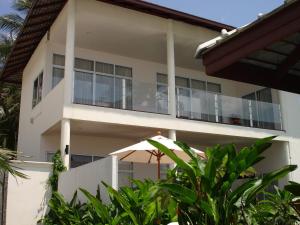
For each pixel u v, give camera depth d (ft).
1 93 77.30
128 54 50.19
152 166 48.29
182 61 52.90
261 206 16.05
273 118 50.37
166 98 43.34
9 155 22.66
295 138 51.60
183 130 42.65
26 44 48.93
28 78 54.85
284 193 16.44
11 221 32.50
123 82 40.52
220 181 13.17
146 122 40.55
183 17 44.39
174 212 16.53
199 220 13.32
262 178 12.94
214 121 45.27
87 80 38.42
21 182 33.37
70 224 26.86
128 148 28.40
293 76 19.51
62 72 46.06
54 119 39.19
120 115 39.19
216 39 16.21
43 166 34.58
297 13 13.64
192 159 14.11
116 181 26.05
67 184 32.68
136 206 18.97
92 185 28.32
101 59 48.88
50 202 30.12
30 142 49.34
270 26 14.49
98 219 23.50
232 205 13.03
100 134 44.16
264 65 18.26
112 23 41.83
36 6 39.01
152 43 46.96
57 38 45.14
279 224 14.94
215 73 16.83
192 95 44.83
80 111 37.17
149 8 42.47
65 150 35.78
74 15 38.96
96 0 40.50
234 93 58.90
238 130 46.47
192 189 13.79
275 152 51.93
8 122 76.23
